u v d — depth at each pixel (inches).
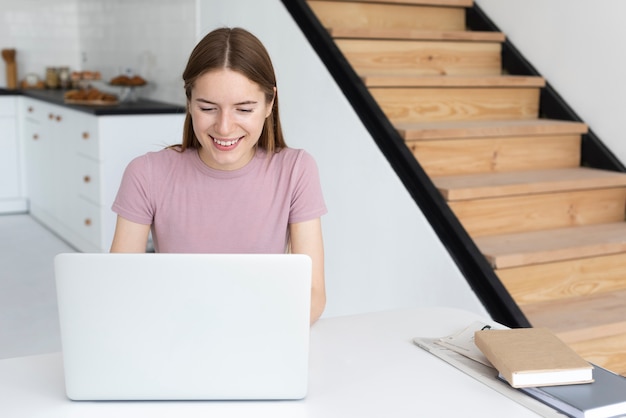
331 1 147.3
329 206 129.3
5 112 227.9
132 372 49.6
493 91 145.2
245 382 50.2
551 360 53.7
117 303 48.8
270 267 48.8
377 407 50.1
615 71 134.8
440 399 51.5
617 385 52.6
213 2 150.6
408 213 113.0
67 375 49.7
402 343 61.9
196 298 48.9
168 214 68.8
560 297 117.3
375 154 117.3
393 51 145.0
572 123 139.3
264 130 69.4
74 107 182.4
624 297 118.7
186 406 49.8
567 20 143.9
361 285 124.4
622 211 135.0
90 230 183.5
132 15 210.4
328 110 125.8
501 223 123.0
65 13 250.5
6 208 232.8
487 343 56.5
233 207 69.0
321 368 56.3
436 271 109.8
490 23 160.9
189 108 65.2
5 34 243.4
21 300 156.8
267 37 138.3
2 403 49.8
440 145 127.7
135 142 176.2
